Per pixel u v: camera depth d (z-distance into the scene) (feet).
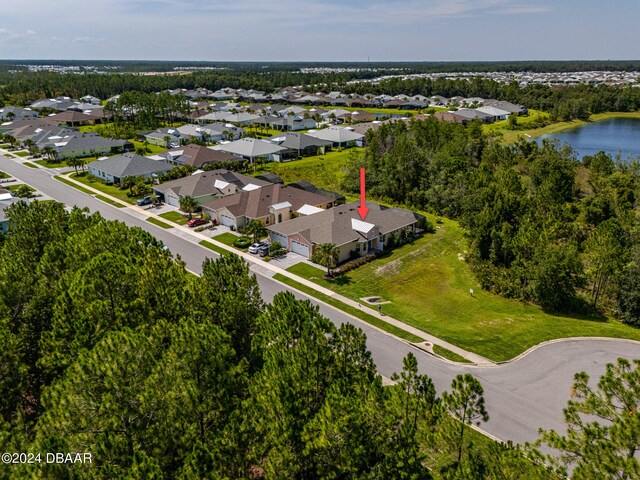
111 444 57.88
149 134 396.78
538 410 96.78
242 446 62.28
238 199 211.61
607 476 52.21
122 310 93.40
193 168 285.23
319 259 163.73
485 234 175.73
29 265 117.39
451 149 293.23
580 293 156.97
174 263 119.65
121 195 253.03
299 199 220.64
